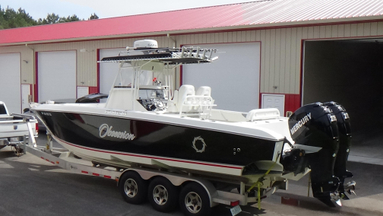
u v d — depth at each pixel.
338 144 4.88
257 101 10.84
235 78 11.23
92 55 14.58
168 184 5.16
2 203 5.58
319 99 11.08
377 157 9.02
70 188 6.39
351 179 7.09
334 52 11.98
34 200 5.73
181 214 5.19
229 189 5.39
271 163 4.56
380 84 16.67
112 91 6.09
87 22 18.12
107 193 6.13
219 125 4.65
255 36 10.64
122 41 13.56
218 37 11.34
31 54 16.61
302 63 9.89
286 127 5.42
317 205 5.69
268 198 6.02
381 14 8.34
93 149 6.00
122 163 5.91
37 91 16.78
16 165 7.97
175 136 5.02
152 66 6.17
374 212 5.40
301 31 9.81
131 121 5.43
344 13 9.37
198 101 5.61
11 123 8.19
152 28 13.18
